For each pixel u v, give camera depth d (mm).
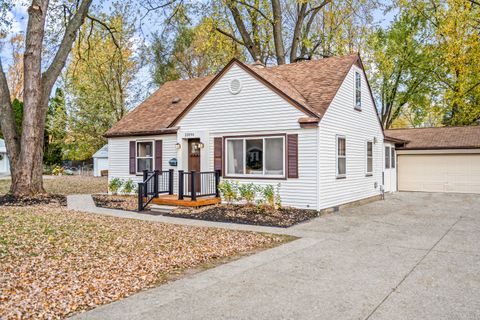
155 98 19656
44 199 14586
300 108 12227
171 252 6922
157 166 16141
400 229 9578
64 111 31547
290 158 12477
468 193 19859
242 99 13461
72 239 7629
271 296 4746
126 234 8383
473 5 23734
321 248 7473
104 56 28266
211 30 23578
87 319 4008
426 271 5848
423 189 21344
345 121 14172
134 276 5516
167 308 4340
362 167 15750
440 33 25672
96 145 33031
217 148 14008
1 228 8312
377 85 30453
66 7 18141
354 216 11828
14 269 5570
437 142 21219
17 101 39594
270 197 12359
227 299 4641
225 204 13422
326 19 27359
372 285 5176
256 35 24484
